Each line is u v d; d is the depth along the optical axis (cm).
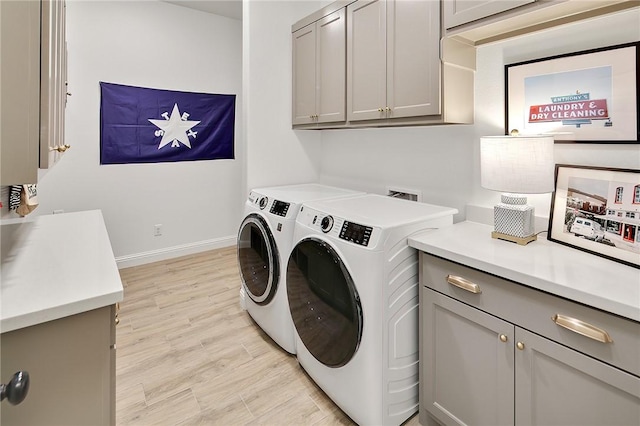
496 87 183
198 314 275
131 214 375
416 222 164
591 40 147
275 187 277
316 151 316
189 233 418
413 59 188
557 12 144
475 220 196
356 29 223
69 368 87
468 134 200
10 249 124
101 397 92
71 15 325
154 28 371
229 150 440
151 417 171
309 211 195
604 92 144
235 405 180
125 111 360
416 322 167
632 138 136
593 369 103
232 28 428
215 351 227
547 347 114
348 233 162
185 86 397
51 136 101
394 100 201
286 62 292
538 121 166
